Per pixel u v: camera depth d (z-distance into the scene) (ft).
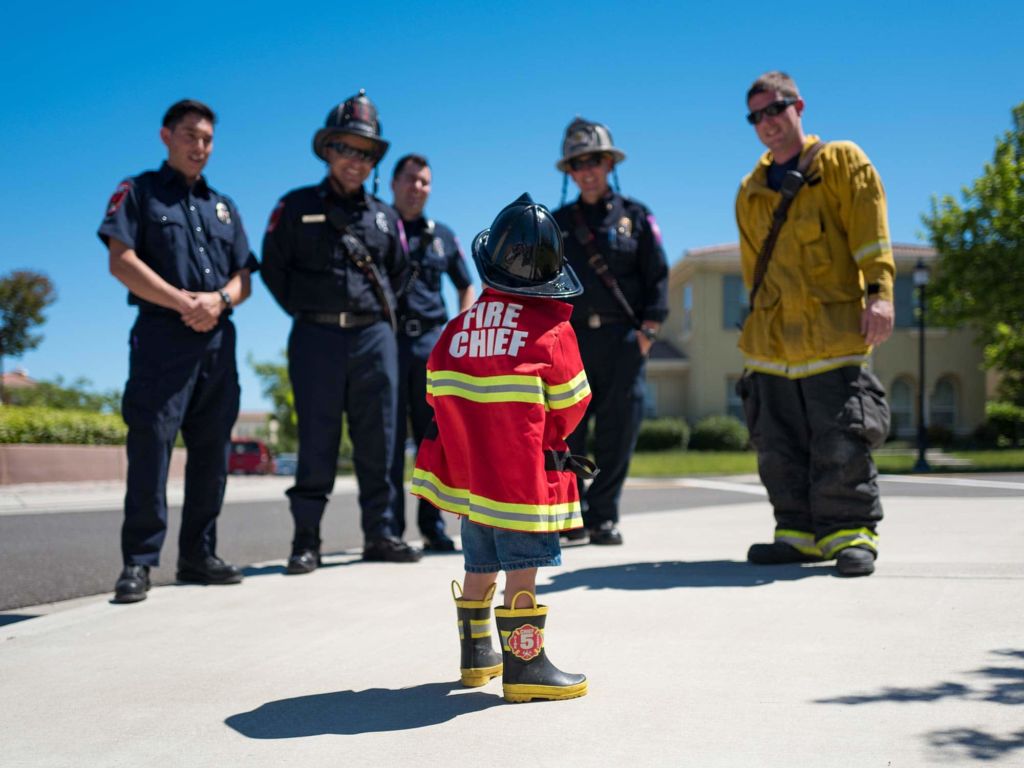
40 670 10.59
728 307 100.78
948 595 12.56
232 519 32.65
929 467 61.36
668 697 8.77
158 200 16.16
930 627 10.91
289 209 18.35
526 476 9.19
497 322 9.55
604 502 20.07
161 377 15.66
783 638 10.71
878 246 14.97
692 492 41.98
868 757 7.04
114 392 148.77
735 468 68.39
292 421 155.94
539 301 9.68
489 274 9.65
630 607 12.71
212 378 16.40
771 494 16.29
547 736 7.88
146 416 15.52
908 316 99.19
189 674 10.30
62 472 58.75
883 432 15.05
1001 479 42.09
